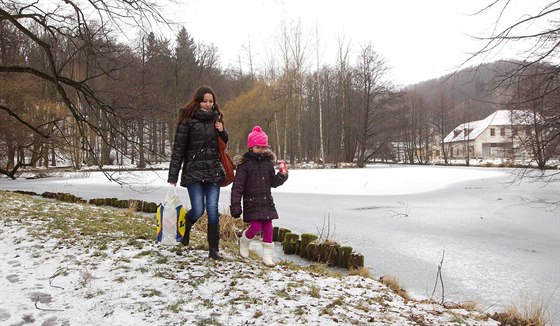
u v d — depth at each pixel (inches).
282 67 1556.3
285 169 175.6
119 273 149.5
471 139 2773.1
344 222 413.4
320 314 119.5
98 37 288.5
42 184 922.7
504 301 196.9
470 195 666.2
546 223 413.4
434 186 820.6
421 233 360.2
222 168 168.1
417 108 2613.2
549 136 282.7
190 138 164.9
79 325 109.3
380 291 169.5
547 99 244.1
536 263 267.1
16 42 366.0
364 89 1850.4
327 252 256.5
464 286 219.8
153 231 236.2
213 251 173.6
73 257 170.4
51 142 485.7
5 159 711.7
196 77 1649.9
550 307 188.7
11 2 285.7
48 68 330.6
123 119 305.1
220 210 415.8
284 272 170.4
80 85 291.0
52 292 132.9
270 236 179.2
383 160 2989.7
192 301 125.4
